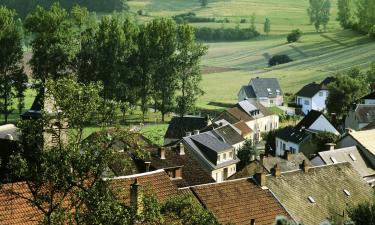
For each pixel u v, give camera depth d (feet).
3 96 450.71
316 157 281.95
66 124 121.60
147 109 501.97
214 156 319.68
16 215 136.77
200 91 495.41
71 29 477.36
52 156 111.24
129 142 131.03
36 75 461.78
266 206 195.11
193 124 401.49
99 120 118.52
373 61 640.58
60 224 112.47
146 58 474.49
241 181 200.44
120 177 164.14
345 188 226.58
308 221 201.87
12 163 112.37
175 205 119.75
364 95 484.33
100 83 118.93
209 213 121.19
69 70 470.80
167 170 249.14
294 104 593.42
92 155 112.78
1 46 449.48
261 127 483.10
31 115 171.83
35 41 465.06
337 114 484.74
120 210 112.06
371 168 290.56
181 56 485.56
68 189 113.09
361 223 143.33
